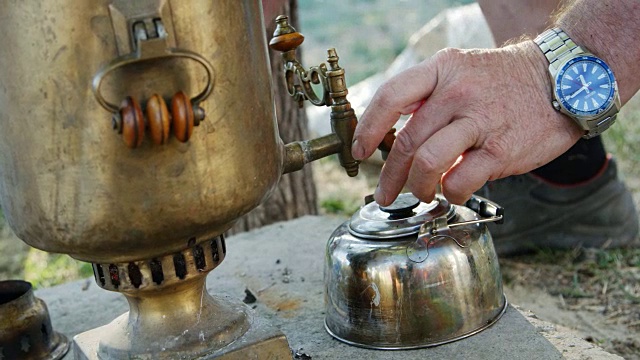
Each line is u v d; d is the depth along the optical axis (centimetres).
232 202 108
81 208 103
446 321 133
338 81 126
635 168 322
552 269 223
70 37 97
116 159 101
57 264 313
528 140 121
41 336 151
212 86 99
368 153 123
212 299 129
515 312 144
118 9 96
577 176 221
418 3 797
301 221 221
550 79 121
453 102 119
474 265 135
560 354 130
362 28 732
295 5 264
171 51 96
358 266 134
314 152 126
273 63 258
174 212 104
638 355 174
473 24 384
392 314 132
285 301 166
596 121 121
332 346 139
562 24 125
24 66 99
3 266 324
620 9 123
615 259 223
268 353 122
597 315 195
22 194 107
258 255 197
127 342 123
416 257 131
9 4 98
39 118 101
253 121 110
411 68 121
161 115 94
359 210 145
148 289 117
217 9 103
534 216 227
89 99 98
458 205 136
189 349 120
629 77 125
